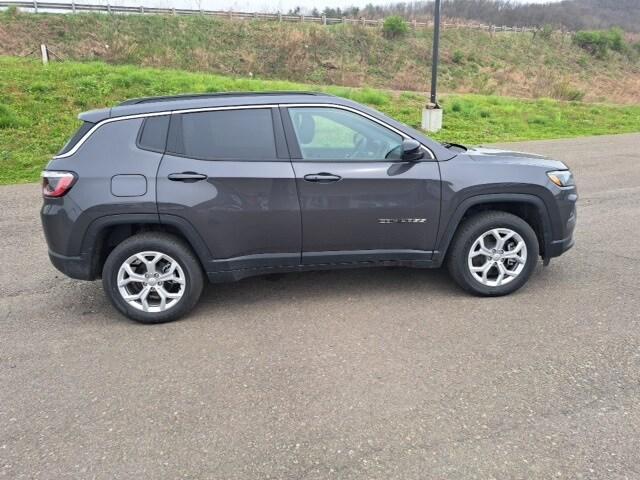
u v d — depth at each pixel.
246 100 4.15
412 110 17.38
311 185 4.06
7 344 3.82
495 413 2.90
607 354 3.46
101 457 2.65
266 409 3.00
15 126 12.06
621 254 5.37
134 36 32.53
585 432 2.73
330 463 2.57
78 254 4.01
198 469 2.55
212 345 3.75
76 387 3.26
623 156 11.48
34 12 31.67
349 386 3.20
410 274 4.98
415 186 4.15
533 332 3.79
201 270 4.21
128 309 4.07
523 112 18.91
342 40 38.44
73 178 3.92
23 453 2.68
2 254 5.76
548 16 72.75
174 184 3.94
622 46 50.94
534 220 4.47
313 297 4.53
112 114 4.05
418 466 2.53
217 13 38.16
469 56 41.62
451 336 3.77
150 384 3.28
